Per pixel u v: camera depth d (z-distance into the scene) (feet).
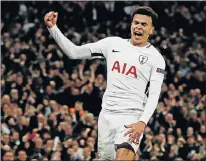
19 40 79.05
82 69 72.84
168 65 78.28
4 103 61.62
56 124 59.77
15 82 68.80
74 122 61.41
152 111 24.12
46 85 68.64
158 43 83.20
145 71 24.77
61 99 66.85
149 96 24.48
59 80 70.44
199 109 70.08
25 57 74.08
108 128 24.85
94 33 84.23
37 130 58.44
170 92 70.64
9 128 58.95
